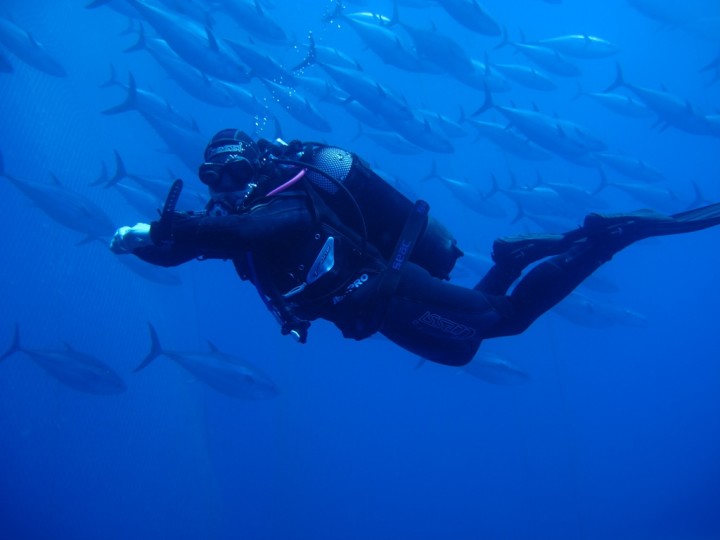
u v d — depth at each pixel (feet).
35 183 31.55
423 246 7.25
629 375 130.72
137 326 74.64
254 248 6.22
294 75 30.35
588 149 32.60
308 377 84.48
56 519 65.62
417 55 31.22
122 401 71.56
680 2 48.39
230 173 6.54
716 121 37.09
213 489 66.69
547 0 45.65
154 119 28.43
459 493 83.51
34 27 74.43
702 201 40.88
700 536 64.85
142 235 6.94
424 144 30.30
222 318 81.30
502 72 39.29
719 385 134.31
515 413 87.71
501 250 8.25
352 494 77.66
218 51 26.45
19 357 78.69
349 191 6.75
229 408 75.82
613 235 7.39
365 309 6.58
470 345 7.50
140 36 30.50
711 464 91.45
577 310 36.19
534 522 70.79
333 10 31.99
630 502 84.33
